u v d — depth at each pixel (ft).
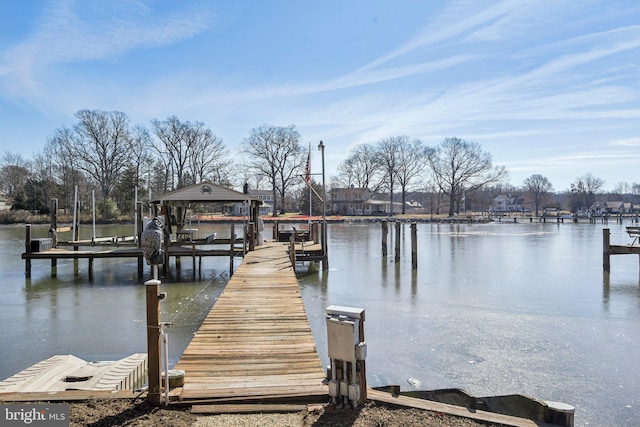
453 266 65.05
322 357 26.07
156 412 13.85
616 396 20.97
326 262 61.31
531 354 26.73
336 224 201.67
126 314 37.24
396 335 30.66
